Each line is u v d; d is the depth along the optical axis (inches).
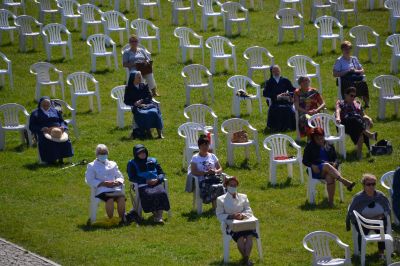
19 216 1544.0
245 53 2285.9
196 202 1547.7
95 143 1932.8
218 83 2293.3
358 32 2440.9
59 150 1809.8
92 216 1504.7
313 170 1576.0
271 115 1973.4
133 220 1505.9
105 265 1322.6
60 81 2214.6
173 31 2728.8
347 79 2087.8
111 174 1513.3
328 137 1813.5
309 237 1289.4
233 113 2078.0
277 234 1453.0
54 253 1378.0
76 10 2883.9
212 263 1331.2
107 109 2167.8
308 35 2650.1
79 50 2586.1
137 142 1927.9
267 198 1621.6
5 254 1380.4
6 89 2298.2
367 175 1360.7
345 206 1568.7
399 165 1759.4
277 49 2536.9
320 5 2768.2
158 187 1501.0
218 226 1487.5
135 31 2659.9
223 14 2694.4
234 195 1348.4
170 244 1407.5
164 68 2417.6
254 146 1892.2
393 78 2053.4
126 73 2365.9
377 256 1349.7
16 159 1844.2
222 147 1893.5
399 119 2042.3
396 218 1438.2
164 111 2119.8
